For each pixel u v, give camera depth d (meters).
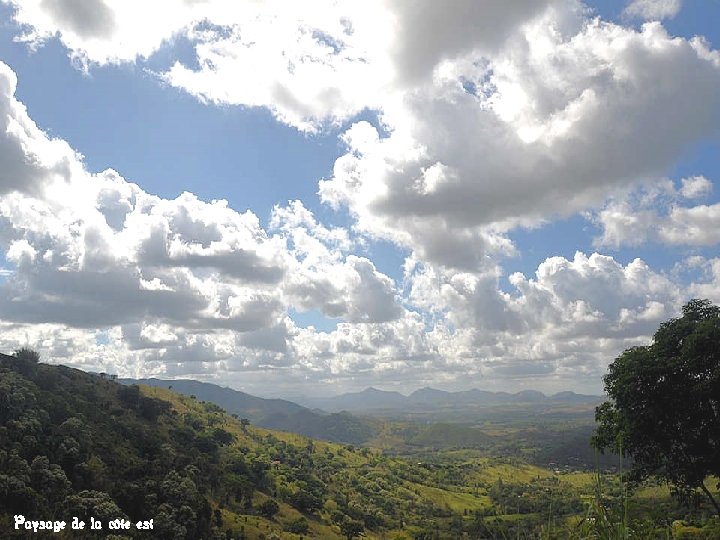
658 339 31.30
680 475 29.14
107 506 71.12
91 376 146.50
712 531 21.19
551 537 7.46
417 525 139.75
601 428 31.59
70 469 80.44
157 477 90.69
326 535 117.19
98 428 103.62
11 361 117.25
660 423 29.03
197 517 85.94
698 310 31.44
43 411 91.19
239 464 138.88
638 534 7.15
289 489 145.62
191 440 136.75
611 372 31.92
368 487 186.38
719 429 27.64
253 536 98.81
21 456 76.38
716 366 27.44
